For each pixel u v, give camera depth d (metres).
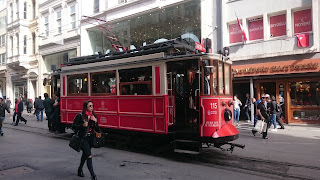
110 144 9.27
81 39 23.16
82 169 6.11
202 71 6.78
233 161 6.90
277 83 13.99
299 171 6.00
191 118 7.64
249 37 14.84
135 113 7.94
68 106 10.23
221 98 7.04
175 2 17.03
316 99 13.00
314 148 8.34
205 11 15.82
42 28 27.94
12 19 31.48
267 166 6.43
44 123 16.20
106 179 5.44
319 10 12.41
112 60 8.58
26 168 6.27
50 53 26.81
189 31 16.62
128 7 19.72
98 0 22.36
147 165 6.53
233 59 14.86
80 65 9.69
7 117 21.08
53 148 8.62
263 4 14.06
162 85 7.31
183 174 5.79
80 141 5.16
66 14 24.89
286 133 11.12
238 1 14.88
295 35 13.25
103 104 8.89
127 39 20.11
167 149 8.08
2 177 5.59
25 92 30.64
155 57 7.49
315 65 12.27
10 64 30.86
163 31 17.91
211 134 6.69
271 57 13.70
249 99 14.54
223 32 15.17
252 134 11.05
